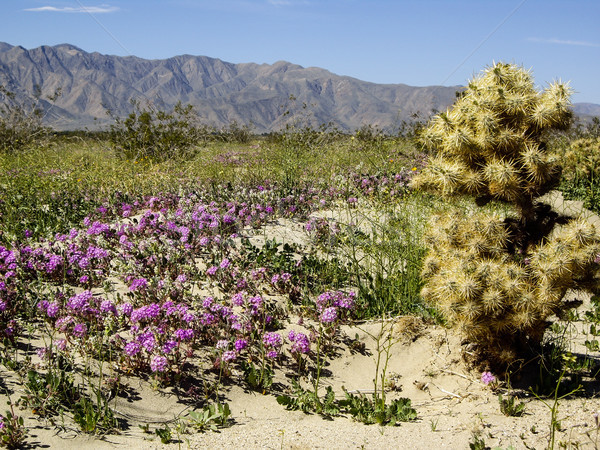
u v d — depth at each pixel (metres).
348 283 6.41
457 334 4.67
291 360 4.77
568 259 3.85
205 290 5.92
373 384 4.55
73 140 18.67
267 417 3.90
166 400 3.98
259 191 9.67
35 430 3.37
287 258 6.68
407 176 10.91
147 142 16.20
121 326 4.89
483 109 4.26
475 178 4.31
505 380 4.29
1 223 7.92
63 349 4.24
